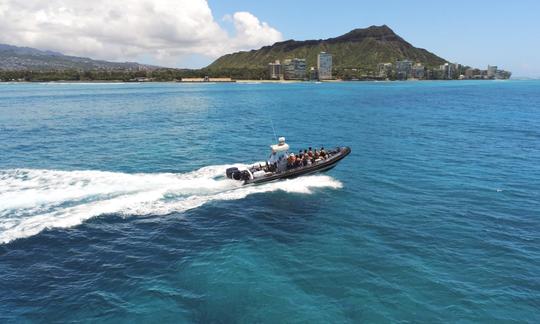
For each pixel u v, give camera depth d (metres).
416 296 11.64
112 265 13.22
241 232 15.80
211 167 25.58
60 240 14.77
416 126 47.72
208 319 10.64
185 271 12.93
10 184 20.88
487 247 14.73
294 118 56.47
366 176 24.41
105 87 172.00
